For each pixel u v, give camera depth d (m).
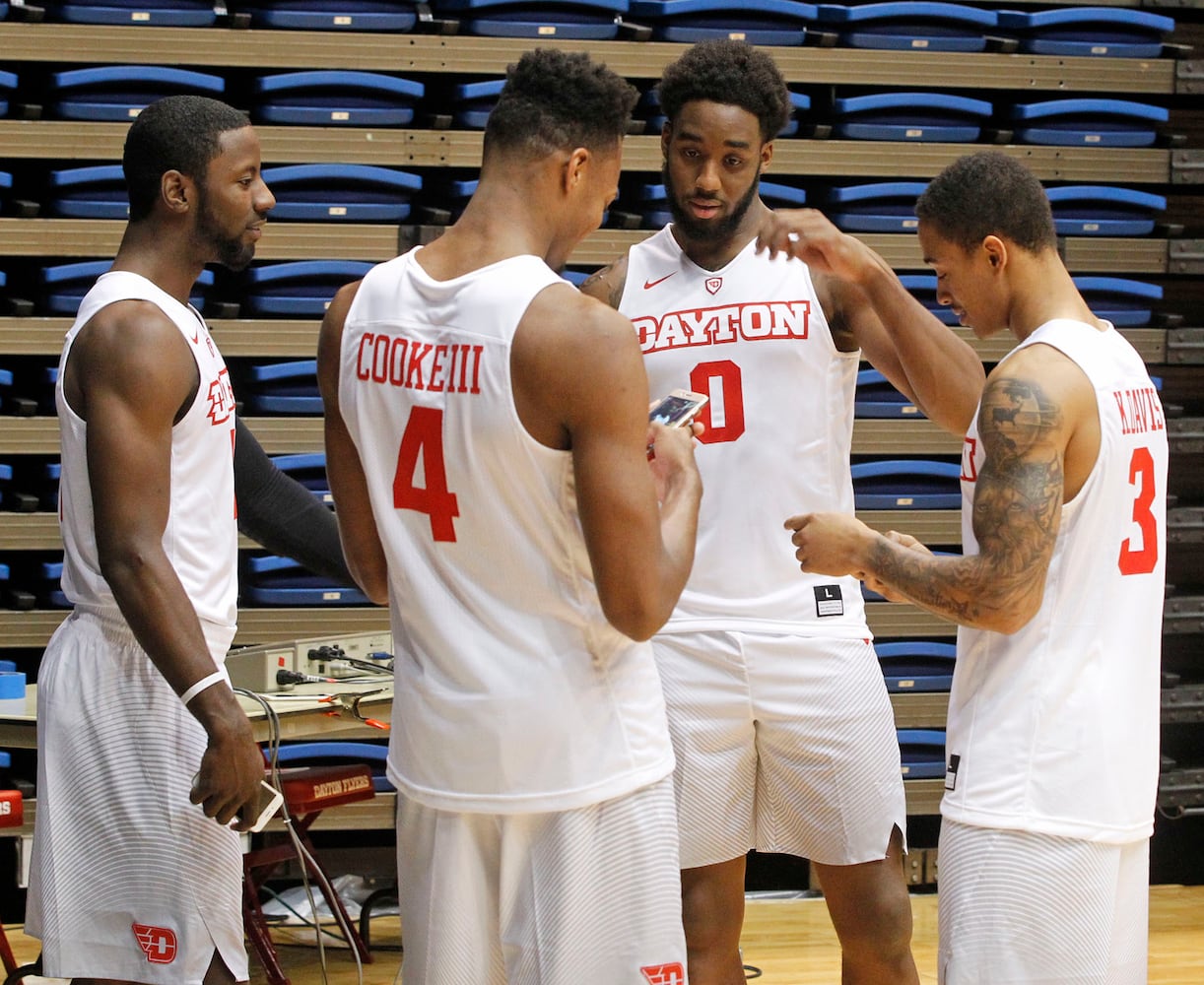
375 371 5.02
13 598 11.01
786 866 12.05
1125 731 5.50
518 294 4.76
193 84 10.95
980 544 5.29
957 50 11.98
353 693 9.03
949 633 11.91
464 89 11.41
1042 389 5.25
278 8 11.21
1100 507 5.41
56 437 10.91
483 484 4.82
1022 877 5.40
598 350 4.64
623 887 4.96
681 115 6.94
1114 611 5.50
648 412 5.11
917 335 6.75
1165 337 12.30
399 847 5.27
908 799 11.74
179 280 6.51
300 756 10.81
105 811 6.11
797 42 11.77
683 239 7.24
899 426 11.91
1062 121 12.19
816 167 11.82
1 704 9.14
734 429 7.07
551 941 4.93
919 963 10.30
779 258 7.19
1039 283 5.64
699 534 7.10
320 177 11.14
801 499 7.13
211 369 6.31
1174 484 12.78
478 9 11.40
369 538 5.50
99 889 6.11
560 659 4.91
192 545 6.25
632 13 11.60
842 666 7.09
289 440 11.22
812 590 7.11
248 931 9.55
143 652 6.18
